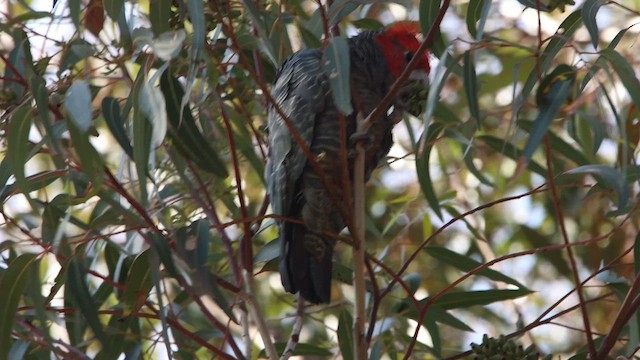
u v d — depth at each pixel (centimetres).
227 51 679
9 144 560
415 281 721
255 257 688
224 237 689
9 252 731
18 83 646
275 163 652
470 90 587
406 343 768
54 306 709
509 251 1123
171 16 618
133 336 673
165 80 590
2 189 632
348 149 610
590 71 582
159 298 559
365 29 774
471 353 625
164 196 720
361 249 577
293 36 878
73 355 628
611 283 664
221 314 1006
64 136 634
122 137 584
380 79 701
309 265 671
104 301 719
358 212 587
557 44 602
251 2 587
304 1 852
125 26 633
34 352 686
